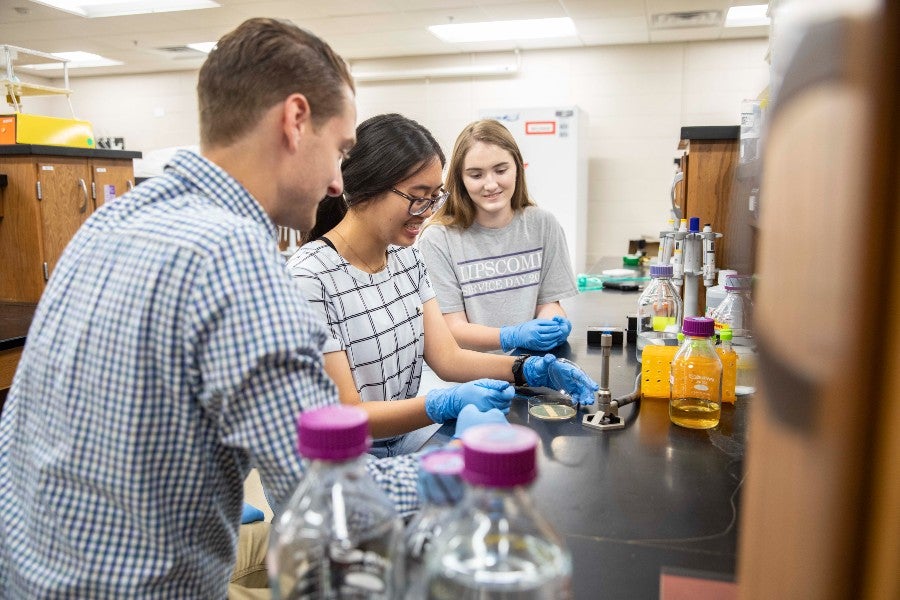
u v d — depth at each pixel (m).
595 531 0.84
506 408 1.32
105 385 0.72
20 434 0.80
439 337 1.72
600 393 1.26
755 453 0.31
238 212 0.81
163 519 0.73
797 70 0.27
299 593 0.62
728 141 2.55
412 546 0.62
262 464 0.70
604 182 6.57
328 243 1.47
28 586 0.74
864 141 0.25
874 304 0.26
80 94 8.01
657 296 1.86
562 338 1.91
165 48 6.54
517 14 5.31
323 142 0.86
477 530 0.54
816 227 0.27
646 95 6.37
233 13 5.33
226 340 0.69
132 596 0.72
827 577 0.28
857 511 0.27
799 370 0.28
